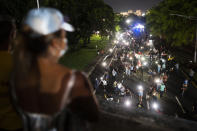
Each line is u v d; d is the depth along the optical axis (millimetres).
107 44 47969
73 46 33625
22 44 823
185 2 19812
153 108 15391
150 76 22672
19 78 829
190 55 29109
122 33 65938
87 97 859
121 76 23906
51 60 839
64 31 888
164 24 22172
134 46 43000
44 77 814
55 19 823
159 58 30594
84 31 35844
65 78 825
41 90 818
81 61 26312
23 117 922
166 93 18359
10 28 1109
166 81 20859
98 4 39406
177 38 21344
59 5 28031
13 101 914
